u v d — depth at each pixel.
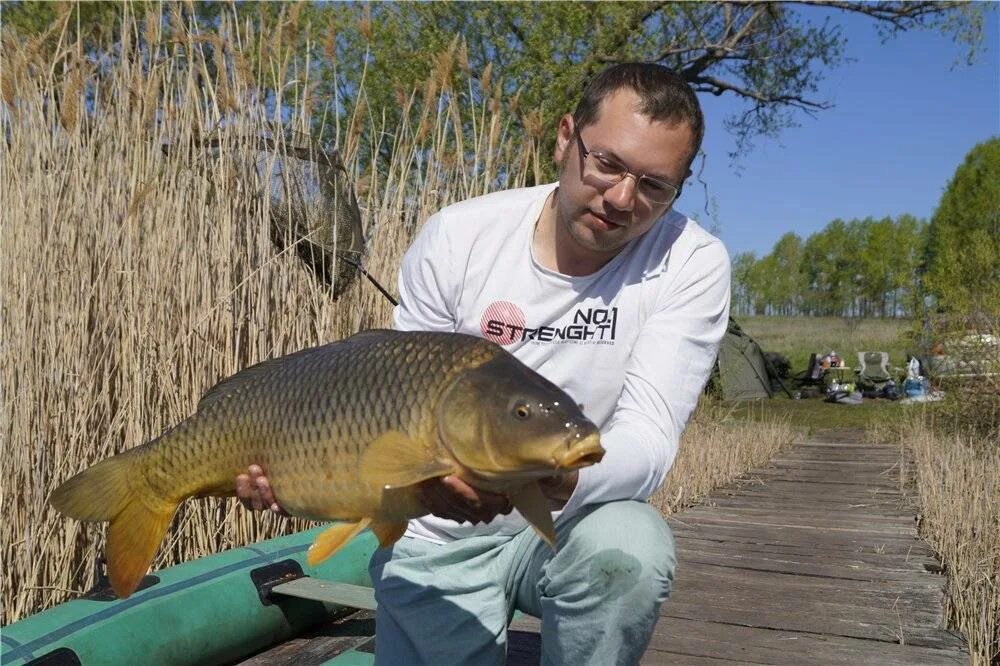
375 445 1.80
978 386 10.35
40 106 4.39
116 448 4.07
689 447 8.54
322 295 4.70
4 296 3.85
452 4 13.08
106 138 4.45
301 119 4.81
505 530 2.45
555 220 2.42
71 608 2.98
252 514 4.36
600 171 2.20
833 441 12.22
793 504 7.41
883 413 14.64
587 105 2.24
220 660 3.33
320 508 1.89
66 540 3.80
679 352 2.35
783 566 5.26
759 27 17.09
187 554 4.16
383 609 2.55
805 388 19.77
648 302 2.40
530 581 2.43
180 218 4.37
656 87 2.18
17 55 4.54
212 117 4.66
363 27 5.23
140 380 4.09
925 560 5.39
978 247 11.75
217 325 4.39
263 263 4.40
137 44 4.67
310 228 4.52
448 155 5.44
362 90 5.35
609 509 2.20
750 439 10.61
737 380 16.91
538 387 1.71
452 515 1.83
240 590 3.39
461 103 7.98
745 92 17.69
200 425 2.00
